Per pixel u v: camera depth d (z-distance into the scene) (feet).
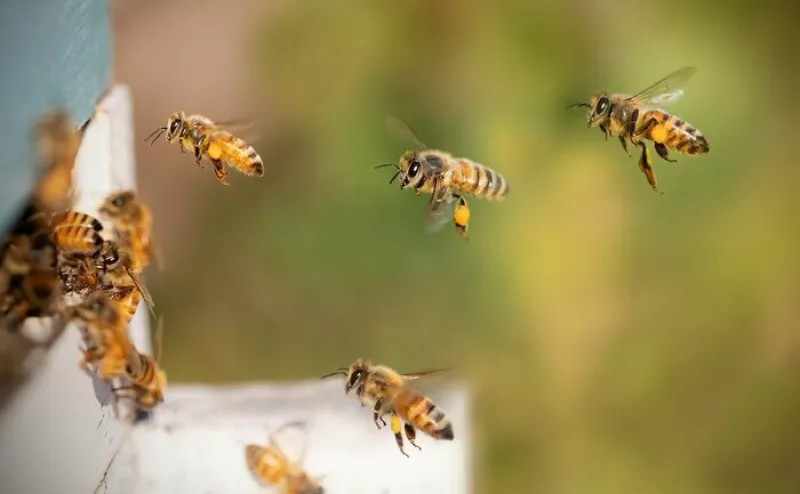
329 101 1.63
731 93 1.60
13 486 1.12
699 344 1.60
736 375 1.60
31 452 1.13
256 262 1.62
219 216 1.63
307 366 1.61
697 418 1.59
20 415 1.13
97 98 1.22
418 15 1.62
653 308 1.60
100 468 1.20
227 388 1.28
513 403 1.59
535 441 1.58
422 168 1.24
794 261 1.60
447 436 1.21
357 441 1.25
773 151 1.61
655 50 1.61
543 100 1.60
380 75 1.62
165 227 1.63
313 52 1.64
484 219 1.59
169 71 1.69
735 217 1.60
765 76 1.61
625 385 1.59
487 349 1.59
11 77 1.11
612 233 1.59
